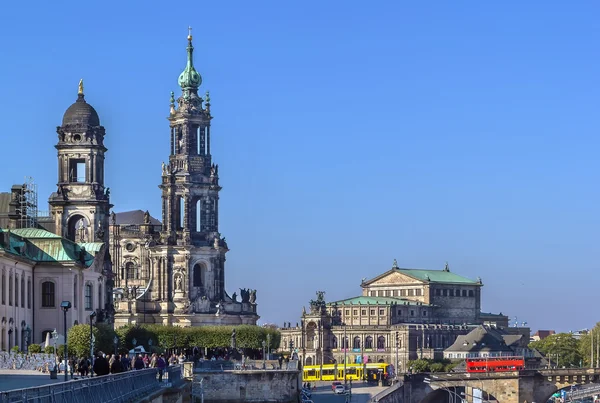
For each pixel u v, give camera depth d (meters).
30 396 59.53
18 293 197.88
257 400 196.00
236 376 194.75
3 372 137.12
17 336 196.62
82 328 188.38
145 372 106.56
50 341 172.38
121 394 86.56
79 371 127.88
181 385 138.88
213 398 193.25
